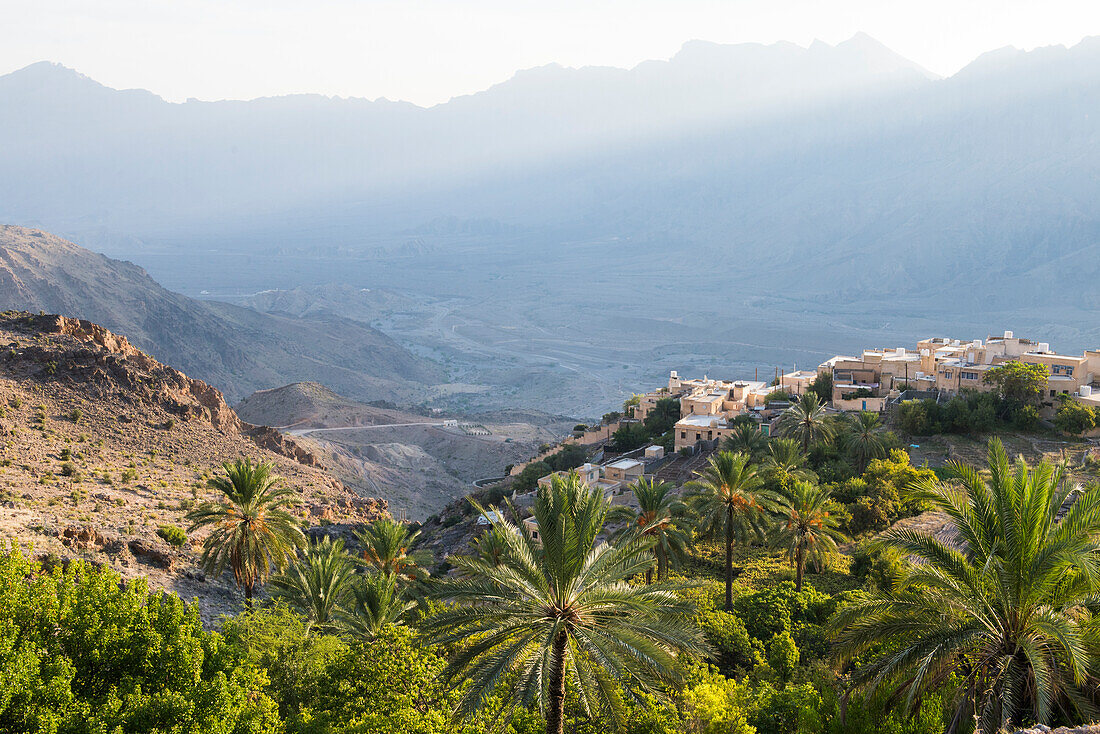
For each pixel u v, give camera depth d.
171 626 31.28
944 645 26.08
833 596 57.84
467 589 29.88
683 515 62.28
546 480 109.81
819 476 90.25
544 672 27.17
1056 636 24.52
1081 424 103.00
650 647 27.75
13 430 109.44
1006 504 27.05
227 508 61.56
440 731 34.56
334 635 48.44
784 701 35.22
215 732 28.47
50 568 63.69
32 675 27.06
